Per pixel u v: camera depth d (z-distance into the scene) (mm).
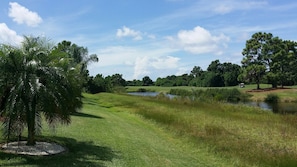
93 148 11664
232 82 100188
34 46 10266
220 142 14969
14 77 9625
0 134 11156
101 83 72188
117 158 10695
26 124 10539
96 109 28281
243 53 79062
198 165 11625
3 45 9812
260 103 50875
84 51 44562
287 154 13008
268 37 76188
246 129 18672
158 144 14578
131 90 101062
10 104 9273
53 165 8836
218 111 27750
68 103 10414
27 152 9719
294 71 76125
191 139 15797
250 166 11859
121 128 17719
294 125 20594
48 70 9914
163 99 41188
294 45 76250
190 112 26328
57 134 13180
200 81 108625
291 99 54969
